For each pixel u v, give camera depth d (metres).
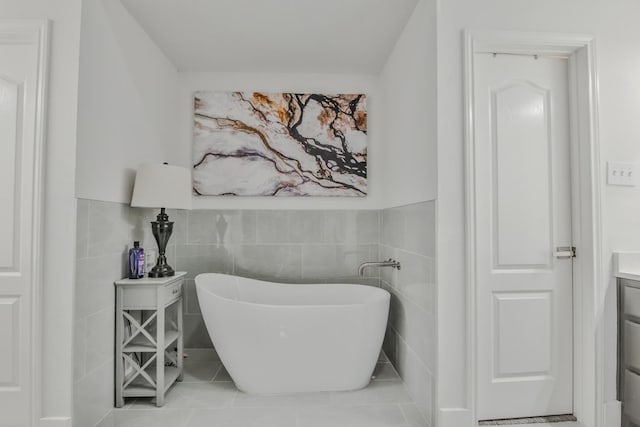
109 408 2.05
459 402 1.84
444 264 1.85
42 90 1.75
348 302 2.79
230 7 2.22
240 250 3.08
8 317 1.75
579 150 1.96
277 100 3.10
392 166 2.75
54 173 1.76
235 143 3.07
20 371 1.75
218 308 2.23
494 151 1.97
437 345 1.85
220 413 2.04
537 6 1.93
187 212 3.07
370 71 3.12
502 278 1.95
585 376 1.92
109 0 2.05
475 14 1.90
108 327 2.05
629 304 1.86
